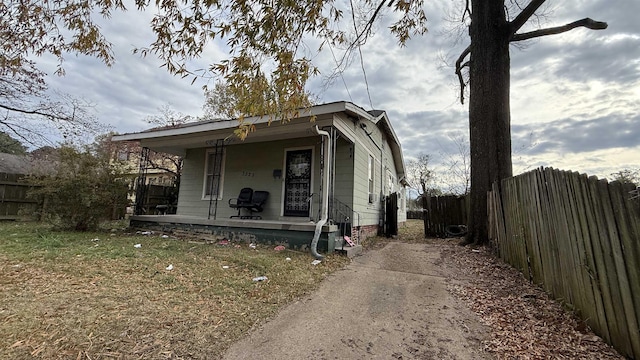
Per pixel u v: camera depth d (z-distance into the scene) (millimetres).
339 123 6637
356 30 5137
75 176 7234
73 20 4305
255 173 8383
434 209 9516
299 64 3225
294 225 6191
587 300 2629
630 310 2117
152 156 14078
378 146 11156
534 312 3072
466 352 2402
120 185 7754
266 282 3947
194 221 7547
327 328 2795
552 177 3279
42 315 2551
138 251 5277
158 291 3350
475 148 6688
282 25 3137
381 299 3578
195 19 3357
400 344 2529
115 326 2459
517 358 2293
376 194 10492
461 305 3385
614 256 2279
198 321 2713
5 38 4457
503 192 5156
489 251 5855
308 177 7734
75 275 3715
